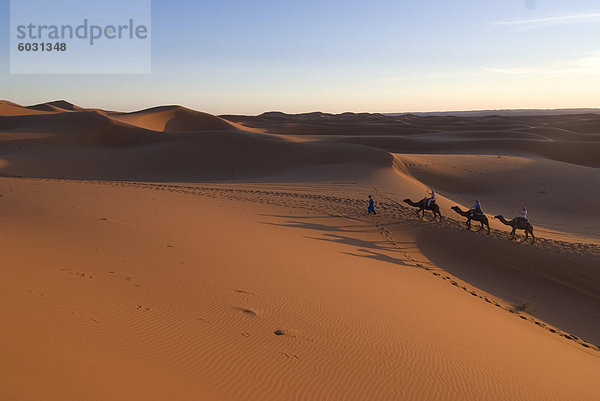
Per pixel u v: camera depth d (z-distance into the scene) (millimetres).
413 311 11164
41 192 22453
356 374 7266
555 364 9516
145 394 5398
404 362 7988
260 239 17156
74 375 5312
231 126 135000
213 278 11461
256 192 33312
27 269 9812
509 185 47344
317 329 8977
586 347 11992
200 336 7785
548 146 84750
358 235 21656
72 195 22344
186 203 24078
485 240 22625
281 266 13531
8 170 48750
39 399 4582
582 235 29156
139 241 14320
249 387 6344
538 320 13820
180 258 12922
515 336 10945
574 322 14406
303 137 93625
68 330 6820
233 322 8703
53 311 7539
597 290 16969
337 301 10922
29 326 6504
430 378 7527
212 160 59531
